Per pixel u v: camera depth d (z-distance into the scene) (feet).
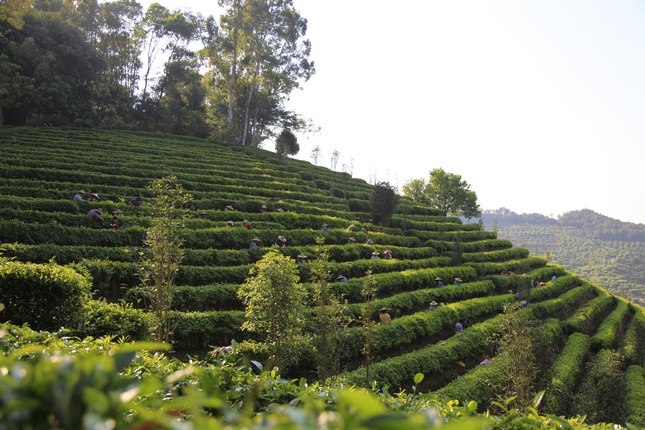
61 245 69.97
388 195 145.38
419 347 77.10
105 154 135.44
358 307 75.00
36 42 171.42
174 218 45.62
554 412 57.57
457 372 72.23
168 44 227.20
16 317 39.93
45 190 90.84
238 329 58.59
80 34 183.42
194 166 146.10
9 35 167.53
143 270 46.44
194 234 85.25
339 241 112.47
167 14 232.53
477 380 62.85
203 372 14.56
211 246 86.94
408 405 15.70
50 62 171.53
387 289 94.12
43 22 175.22
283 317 44.32
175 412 9.68
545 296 130.62
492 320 90.27
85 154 130.82
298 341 45.60
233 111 227.81
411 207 176.76
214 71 224.33
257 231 95.30
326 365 49.65
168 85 228.02
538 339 60.59
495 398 61.98
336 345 51.19
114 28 212.23
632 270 618.03
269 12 212.43
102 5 209.97
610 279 565.94
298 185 155.53
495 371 65.67
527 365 55.21
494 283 120.37
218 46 207.51
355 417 4.73
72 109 174.40
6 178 97.91
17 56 165.27
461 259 126.93
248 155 189.98
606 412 59.77
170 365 20.11
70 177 105.40
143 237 77.61
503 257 152.25
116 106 191.83
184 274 70.49
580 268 646.33
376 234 123.24
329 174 195.72
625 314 142.72
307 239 104.47
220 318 58.13
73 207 83.71
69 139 150.71
